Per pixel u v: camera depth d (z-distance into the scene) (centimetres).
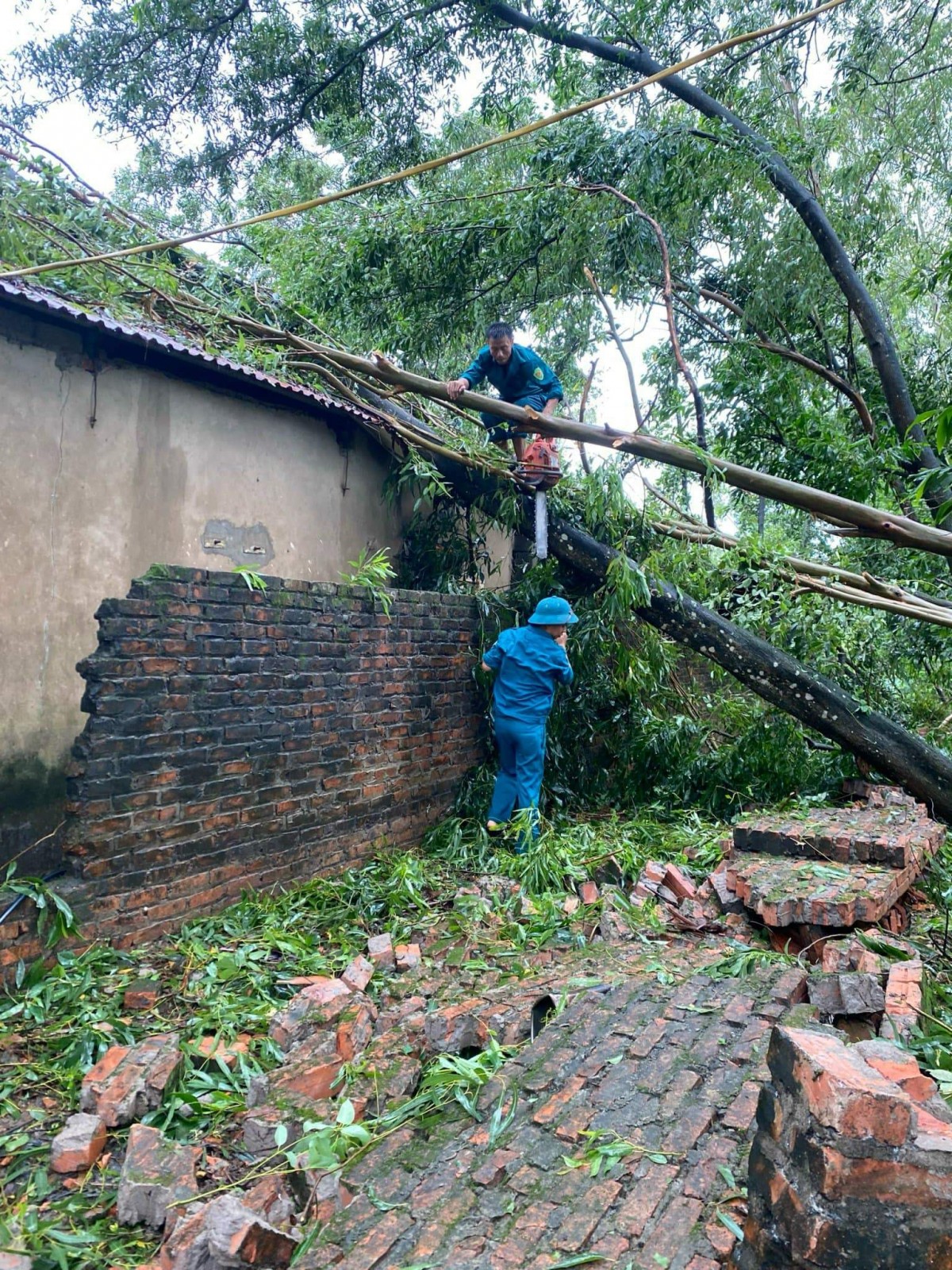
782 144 1047
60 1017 324
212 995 348
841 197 1123
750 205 1055
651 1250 184
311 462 704
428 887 514
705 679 907
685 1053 270
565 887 509
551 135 995
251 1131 245
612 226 958
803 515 1116
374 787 557
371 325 1070
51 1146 243
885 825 532
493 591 724
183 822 413
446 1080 270
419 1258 186
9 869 352
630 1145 222
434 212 1002
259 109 1186
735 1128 229
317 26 1090
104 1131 247
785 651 753
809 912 396
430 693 626
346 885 491
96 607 522
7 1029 312
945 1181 155
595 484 690
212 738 430
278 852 474
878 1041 192
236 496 628
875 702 780
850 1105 155
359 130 1191
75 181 610
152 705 397
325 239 1042
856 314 1014
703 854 576
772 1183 171
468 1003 326
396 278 1027
